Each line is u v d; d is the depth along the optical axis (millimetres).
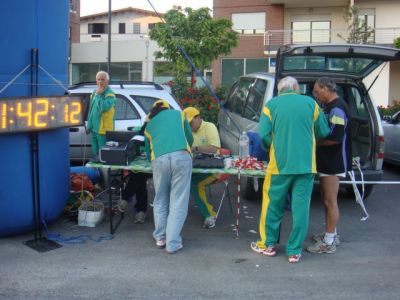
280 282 4543
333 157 5184
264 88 7207
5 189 5258
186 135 5387
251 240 5668
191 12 15281
